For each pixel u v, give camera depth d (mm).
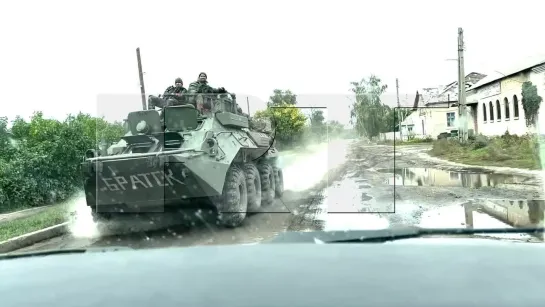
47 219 9586
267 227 8227
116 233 8352
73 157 15039
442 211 8438
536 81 26406
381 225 7281
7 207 12953
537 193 10977
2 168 13312
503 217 7785
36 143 15133
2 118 16094
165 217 8469
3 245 7531
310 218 8648
